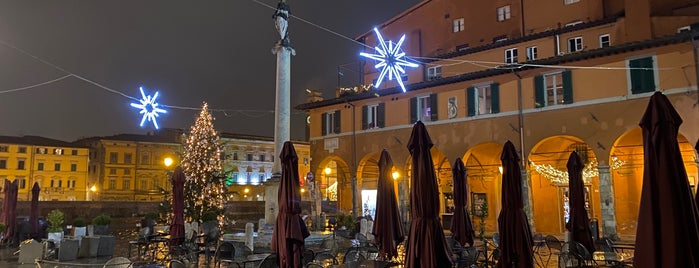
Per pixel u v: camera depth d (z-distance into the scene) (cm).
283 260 1041
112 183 7962
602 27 2761
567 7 3036
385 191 1263
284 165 1099
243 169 7288
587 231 1289
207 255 1552
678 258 529
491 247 1906
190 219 2692
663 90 2198
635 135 2403
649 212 557
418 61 3469
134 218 4631
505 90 2689
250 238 1606
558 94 2525
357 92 3431
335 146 3444
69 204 4266
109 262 1003
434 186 902
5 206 2102
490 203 2927
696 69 2120
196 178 2797
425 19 3669
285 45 2038
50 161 7881
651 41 2202
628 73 2303
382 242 1231
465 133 2820
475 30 3422
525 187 2533
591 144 2369
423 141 922
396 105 3162
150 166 8206
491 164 2945
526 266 1073
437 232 887
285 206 1068
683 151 2269
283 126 1989
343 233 1919
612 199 2275
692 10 2534
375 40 3919
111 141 8031
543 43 2928
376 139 3219
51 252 1602
